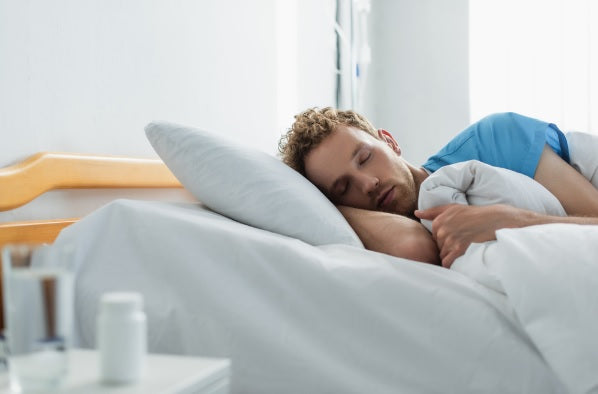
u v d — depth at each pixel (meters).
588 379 0.70
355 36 2.78
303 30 2.33
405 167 1.47
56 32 1.13
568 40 2.79
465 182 1.14
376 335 0.84
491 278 0.86
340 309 0.85
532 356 0.77
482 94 2.97
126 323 0.55
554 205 1.19
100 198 1.26
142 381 0.55
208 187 1.12
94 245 0.94
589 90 2.75
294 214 1.08
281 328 0.85
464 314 0.82
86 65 1.21
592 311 0.73
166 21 1.47
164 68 1.47
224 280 0.88
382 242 1.14
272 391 0.83
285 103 2.17
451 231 1.03
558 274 0.77
